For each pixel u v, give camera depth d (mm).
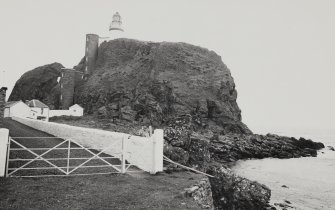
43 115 74625
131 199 8648
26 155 14422
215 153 47781
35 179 10188
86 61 105125
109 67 100688
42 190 8922
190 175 12570
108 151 16219
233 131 76750
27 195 8344
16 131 27250
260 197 17406
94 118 74000
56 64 117375
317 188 29375
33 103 74750
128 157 14812
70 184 9789
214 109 79188
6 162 10805
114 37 118500
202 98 79625
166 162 14516
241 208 16484
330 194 26875
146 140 13055
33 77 110500
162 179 11477
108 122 66375
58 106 96000
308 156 57781
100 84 93125
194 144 18594
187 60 90438
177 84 81625
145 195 9133
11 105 66312
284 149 58750
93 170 12305
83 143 19281
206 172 16953
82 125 58688
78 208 7570
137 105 76312
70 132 21500
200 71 88688
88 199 8359
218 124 77125
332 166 45000
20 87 110125
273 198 24422
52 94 101812
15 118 51594
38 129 31938
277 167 42219
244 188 17156
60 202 7941
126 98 82688
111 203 8156
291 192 27141
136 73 93375
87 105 89250
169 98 78875
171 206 8328
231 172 17688
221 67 93312
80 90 97062
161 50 93188
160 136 12680
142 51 101000
